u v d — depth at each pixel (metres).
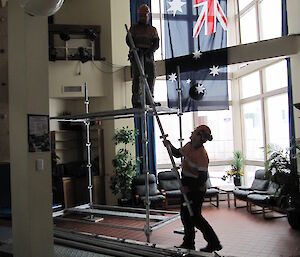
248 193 6.36
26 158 2.94
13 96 3.09
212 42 7.05
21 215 2.99
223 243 4.52
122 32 7.68
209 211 6.63
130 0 7.64
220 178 8.02
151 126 7.66
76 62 7.38
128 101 7.61
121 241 3.99
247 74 7.69
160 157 7.97
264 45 5.95
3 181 4.93
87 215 6.40
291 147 5.23
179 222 5.86
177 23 7.16
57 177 6.99
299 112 5.59
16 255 3.05
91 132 7.69
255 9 7.34
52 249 3.11
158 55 7.84
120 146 7.48
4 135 4.86
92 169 7.41
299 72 5.55
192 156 3.85
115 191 6.97
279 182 5.28
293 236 4.73
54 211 6.02
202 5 7.13
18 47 3.03
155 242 4.70
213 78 6.71
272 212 6.31
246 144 8.05
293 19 5.72
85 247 3.69
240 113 8.18
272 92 6.84
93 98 7.69
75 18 8.00
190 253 3.43
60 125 7.65
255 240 4.61
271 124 7.07
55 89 7.24
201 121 8.09
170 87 6.95
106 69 7.53
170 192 6.87
